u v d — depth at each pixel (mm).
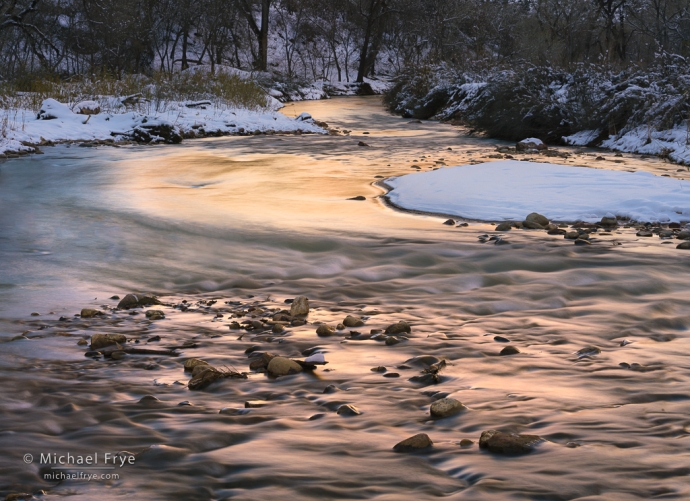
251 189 13969
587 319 5855
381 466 2945
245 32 70750
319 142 23766
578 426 3373
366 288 7215
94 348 5242
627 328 5566
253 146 22391
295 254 8727
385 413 3697
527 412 3621
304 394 4105
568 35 46594
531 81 26156
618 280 7105
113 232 10109
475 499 2586
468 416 3576
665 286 6949
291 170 16531
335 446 3193
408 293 6977
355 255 8547
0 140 21078
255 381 4383
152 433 3412
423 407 3797
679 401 3793
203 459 3045
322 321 6000
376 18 65000
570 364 4594
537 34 49125
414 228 10117
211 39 60188
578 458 2955
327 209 11688
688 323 5754
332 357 4910
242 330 5789
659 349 4953
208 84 33656
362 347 5152
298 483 2777
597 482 2709
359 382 4312
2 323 6027
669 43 43500
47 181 15422
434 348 5070
